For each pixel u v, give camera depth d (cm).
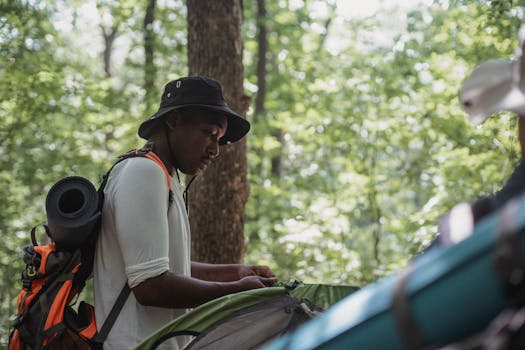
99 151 1313
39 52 1230
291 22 1599
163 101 312
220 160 634
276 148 1444
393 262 1093
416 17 1417
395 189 1325
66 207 297
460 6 1237
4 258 1199
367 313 138
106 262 295
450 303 132
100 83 1345
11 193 1258
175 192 309
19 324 288
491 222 134
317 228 1047
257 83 1427
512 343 121
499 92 172
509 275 128
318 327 145
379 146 1326
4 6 1203
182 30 1481
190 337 300
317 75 1534
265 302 271
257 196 1338
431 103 1202
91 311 298
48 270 289
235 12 666
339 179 1304
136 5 1526
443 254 137
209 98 310
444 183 1091
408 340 134
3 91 1148
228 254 634
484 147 1095
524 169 163
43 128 1292
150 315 293
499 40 1027
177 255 303
